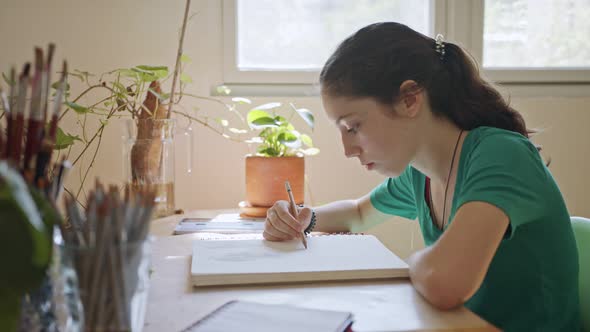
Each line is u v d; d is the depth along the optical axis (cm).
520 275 93
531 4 189
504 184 81
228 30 175
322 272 82
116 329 50
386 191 132
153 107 138
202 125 172
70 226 55
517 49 190
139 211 53
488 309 96
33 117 54
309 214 119
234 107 173
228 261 88
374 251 94
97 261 50
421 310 70
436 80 99
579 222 106
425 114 100
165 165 140
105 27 166
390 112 98
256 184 141
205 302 73
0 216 45
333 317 63
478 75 107
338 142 176
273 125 142
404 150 100
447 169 104
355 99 97
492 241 76
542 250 91
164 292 78
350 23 186
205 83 172
